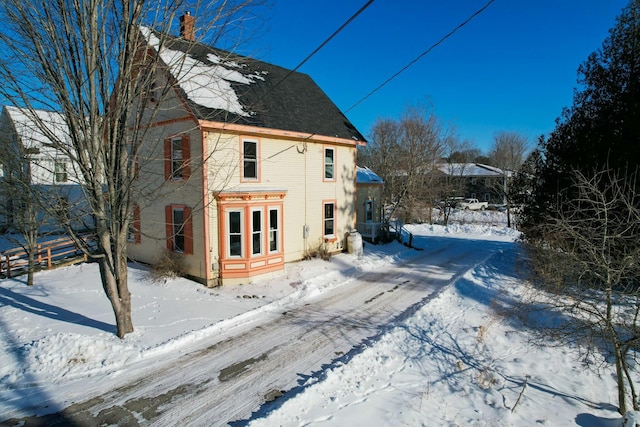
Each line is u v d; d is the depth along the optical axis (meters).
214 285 13.38
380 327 9.62
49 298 11.73
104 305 11.02
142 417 5.82
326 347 8.40
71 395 6.42
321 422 5.61
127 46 7.36
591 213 11.35
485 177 51.56
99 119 7.48
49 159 8.45
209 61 14.73
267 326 9.70
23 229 12.90
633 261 6.27
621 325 6.84
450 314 10.61
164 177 14.61
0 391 6.50
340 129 19.22
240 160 14.16
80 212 8.59
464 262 17.75
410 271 16.03
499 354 8.29
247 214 13.51
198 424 5.64
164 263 14.21
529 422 5.84
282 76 19.69
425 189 36.44
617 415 6.18
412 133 35.47
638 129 11.71
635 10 12.90
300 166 16.95
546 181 15.43
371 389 6.61
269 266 14.23
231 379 6.99
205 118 12.41
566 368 7.75
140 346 8.16
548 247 11.84
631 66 12.71
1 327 9.10
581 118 14.41
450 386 6.84
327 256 17.25
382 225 22.88
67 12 6.84
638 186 11.02
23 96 6.80
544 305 10.76
